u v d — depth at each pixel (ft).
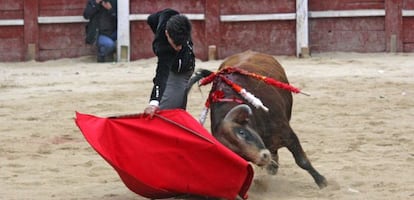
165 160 21.47
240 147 20.54
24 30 69.36
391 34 67.72
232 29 68.13
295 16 67.31
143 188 21.40
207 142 21.09
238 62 25.40
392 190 23.95
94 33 67.31
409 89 46.91
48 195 24.18
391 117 38.04
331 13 68.03
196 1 67.92
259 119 22.81
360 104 41.93
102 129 21.79
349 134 33.96
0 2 69.31
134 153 21.58
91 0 67.21
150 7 67.87
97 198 23.73
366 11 67.62
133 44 68.13
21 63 68.49
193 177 21.30
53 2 69.36
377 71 55.52
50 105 43.57
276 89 24.16
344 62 61.77
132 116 22.08
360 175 26.17
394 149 30.66
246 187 21.16
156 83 22.71
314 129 35.29
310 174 24.54
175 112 22.07
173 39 22.76
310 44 68.69
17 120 39.01
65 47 69.41
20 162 29.48
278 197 23.45
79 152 31.40
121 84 52.03
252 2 67.82
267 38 68.13
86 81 54.08
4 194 24.35
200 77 23.57
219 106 22.30
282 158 29.32
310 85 49.24
